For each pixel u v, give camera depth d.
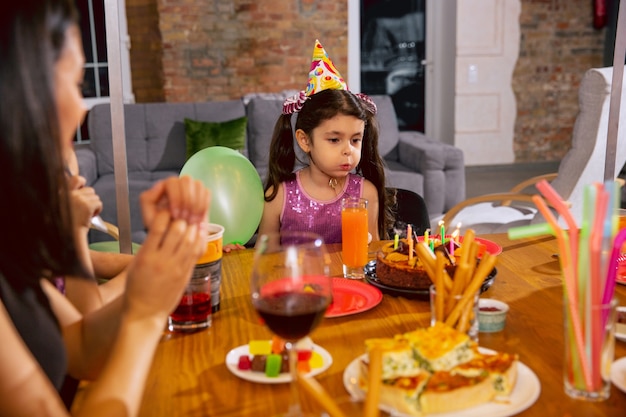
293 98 1.90
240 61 5.75
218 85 5.76
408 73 6.76
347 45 5.89
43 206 0.71
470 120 6.49
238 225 1.59
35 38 0.67
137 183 4.01
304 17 5.78
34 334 0.87
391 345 0.85
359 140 1.83
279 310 0.81
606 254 0.81
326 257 0.87
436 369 0.83
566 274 0.82
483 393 0.81
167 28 5.57
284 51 5.80
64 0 0.71
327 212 1.94
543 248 1.53
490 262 0.97
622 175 5.03
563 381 0.89
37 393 0.73
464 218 2.81
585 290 0.81
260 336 1.07
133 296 0.80
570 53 6.49
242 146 4.39
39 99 0.68
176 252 0.79
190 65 5.68
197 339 1.06
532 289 1.26
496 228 2.69
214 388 0.90
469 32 6.29
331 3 5.79
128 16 5.62
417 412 0.79
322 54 1.85
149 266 0.79
